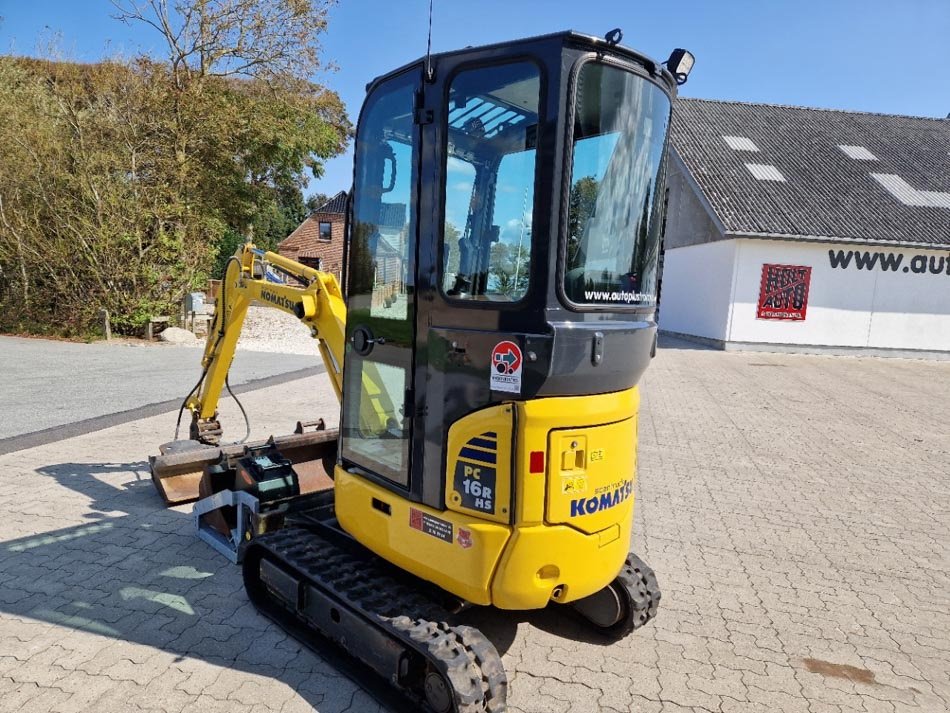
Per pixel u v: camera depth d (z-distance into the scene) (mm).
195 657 3268
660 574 4516
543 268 2482
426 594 3221
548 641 3609
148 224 15938
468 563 2674
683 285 20766
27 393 9391
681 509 5797
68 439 7074
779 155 21141
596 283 2695
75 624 3516
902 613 4109
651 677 3334
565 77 2430
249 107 18422
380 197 3043
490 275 2658
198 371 11656
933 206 18906
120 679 3076
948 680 3434
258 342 16062
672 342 19812
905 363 16906
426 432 2826
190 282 16594
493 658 2736
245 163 20312
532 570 2629
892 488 6605
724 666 3463
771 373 14312
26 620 3533
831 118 24078
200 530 4578
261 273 4688
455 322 2701
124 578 4027
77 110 15477
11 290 16312
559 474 2605
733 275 17672
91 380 10539
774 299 17828
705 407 10367
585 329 2555
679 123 22422
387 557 3074
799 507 5961
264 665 3225
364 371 3197
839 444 8312
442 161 2676
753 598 4227
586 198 2602
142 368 11836
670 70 3078
